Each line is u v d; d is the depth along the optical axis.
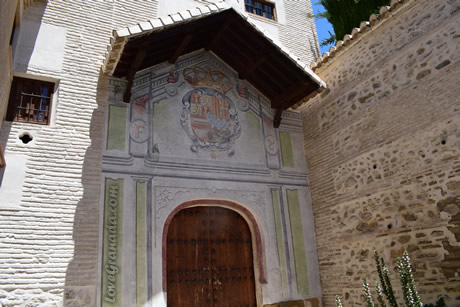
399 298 6.05
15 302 5.28
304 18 10.77
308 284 7.60
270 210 7.79
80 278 5.75
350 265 7.10
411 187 6.14
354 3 11.24
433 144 5.89
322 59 8.40
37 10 6.98
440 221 5.62
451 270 5.37
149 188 6.77
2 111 5.61
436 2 6.16
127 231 6.33
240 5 9.83
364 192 7.02
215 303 6.99
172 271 6.82
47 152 6.20
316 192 8.22
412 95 6.34
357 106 7.47
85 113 6.73
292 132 8.77
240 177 7.72
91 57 7.18
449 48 5.84
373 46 7.29
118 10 7.87
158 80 7.59
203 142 7.61
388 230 6.42
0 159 5.47
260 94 8.70
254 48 7.71
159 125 7.29
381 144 6.81
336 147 7.86
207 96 8.02
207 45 8.26
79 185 6.24
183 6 8.76
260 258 7.40
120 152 6.75
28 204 5.80
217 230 7.49
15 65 6.43
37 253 5.62
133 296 6.03
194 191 7.17
